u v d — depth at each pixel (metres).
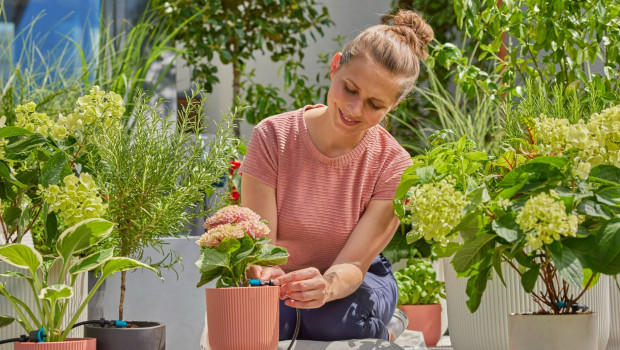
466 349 2.22
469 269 1.63
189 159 1.89
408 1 5.84
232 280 1.72
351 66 1.93
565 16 2.81
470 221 1.51
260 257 1.72
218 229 1.66
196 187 1.87
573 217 1.35
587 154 1.49
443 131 2.39
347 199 2.20
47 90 3.50
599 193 1.46
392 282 2.44
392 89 1.92
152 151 1.84
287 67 5.80
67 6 4.18
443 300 3.59
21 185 1.76
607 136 1.49
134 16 4.21
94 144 1.85
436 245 1.66
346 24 6.48
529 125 1.83
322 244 2.21
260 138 2.23
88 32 4.18
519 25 2.84
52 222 1.72
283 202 2.20
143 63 4.10
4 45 3.87
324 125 2.20
